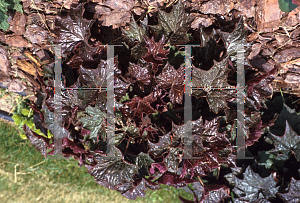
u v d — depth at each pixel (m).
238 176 1.52
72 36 1.26
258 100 1.34
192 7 1.42
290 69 1.55
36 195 1.80
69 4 1.39
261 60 1.54
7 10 1.40
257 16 1.43
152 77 1.26
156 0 1.39
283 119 1.53
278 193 1.43
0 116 1.83
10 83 1.72
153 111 1.23
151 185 1.37
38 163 1.85
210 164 1.32
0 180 1.80
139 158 1.32
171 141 1.25
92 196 1.83
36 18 1.44
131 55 1.34
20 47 1.56
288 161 1.50
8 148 1.85
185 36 1.33
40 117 1.42
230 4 1.40
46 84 1.45
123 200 1.84
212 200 1.49
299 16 1.38
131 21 1.31
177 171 1.38
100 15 1.42
